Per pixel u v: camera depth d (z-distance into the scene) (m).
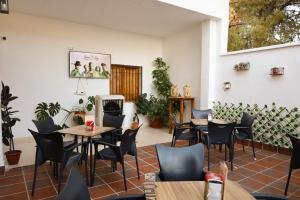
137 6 4.59
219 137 3.43
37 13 5.12
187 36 6.43
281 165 3.66
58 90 5.67
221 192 1.17
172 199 1.26
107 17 5.36
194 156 1.92
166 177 1.85
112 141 3.51
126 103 6.83
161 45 7.41
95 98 5.88
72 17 5.39
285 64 4.22
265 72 4.54
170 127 6.11
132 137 2.89
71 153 2.81
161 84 6.96
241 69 4.88
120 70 6.72
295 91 4.10
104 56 6.29
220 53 5.35
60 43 5.64
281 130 4.32
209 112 4.95
